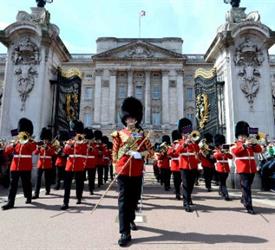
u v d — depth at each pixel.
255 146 7.45
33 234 4.84
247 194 6.97
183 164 7.66
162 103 49.50
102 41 53.41
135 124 5.61
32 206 7.46
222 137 9.85
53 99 12.77
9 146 7.68
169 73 50.50
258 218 6.23
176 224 5.66
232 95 11.84
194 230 5.20
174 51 52.81
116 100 50.09
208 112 13.58
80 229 5.20
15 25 12.42
